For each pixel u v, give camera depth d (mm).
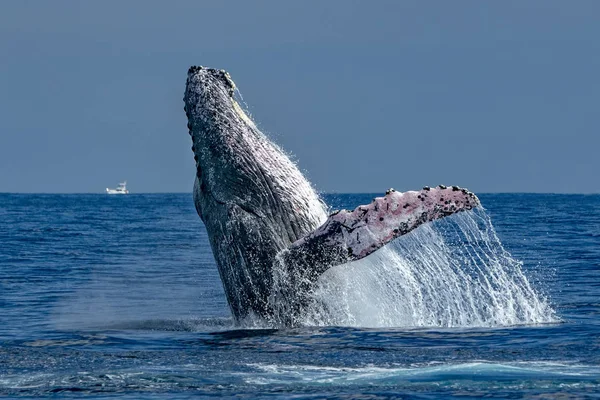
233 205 64375
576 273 103438
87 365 49906
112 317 75500
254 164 65188
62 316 76375
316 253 61188
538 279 97688
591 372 46188
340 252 60500
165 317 75250
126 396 42594
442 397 41750
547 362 48906
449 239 160750
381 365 48750
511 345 54219
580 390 42500
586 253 128625
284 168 66688
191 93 66875
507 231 182750
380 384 44344
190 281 108188
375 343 55438
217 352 53500
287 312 63531
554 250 134250
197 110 66312
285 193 65625
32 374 47469
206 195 65938
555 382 44000
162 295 93562
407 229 59719
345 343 55531
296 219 65562
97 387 44438
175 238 191500
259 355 52094
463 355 51250
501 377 45188
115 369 48625
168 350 54625
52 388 44344
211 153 65500
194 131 66562
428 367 47844
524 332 59031
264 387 44062
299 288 62656
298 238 65188
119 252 153375
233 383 44875
